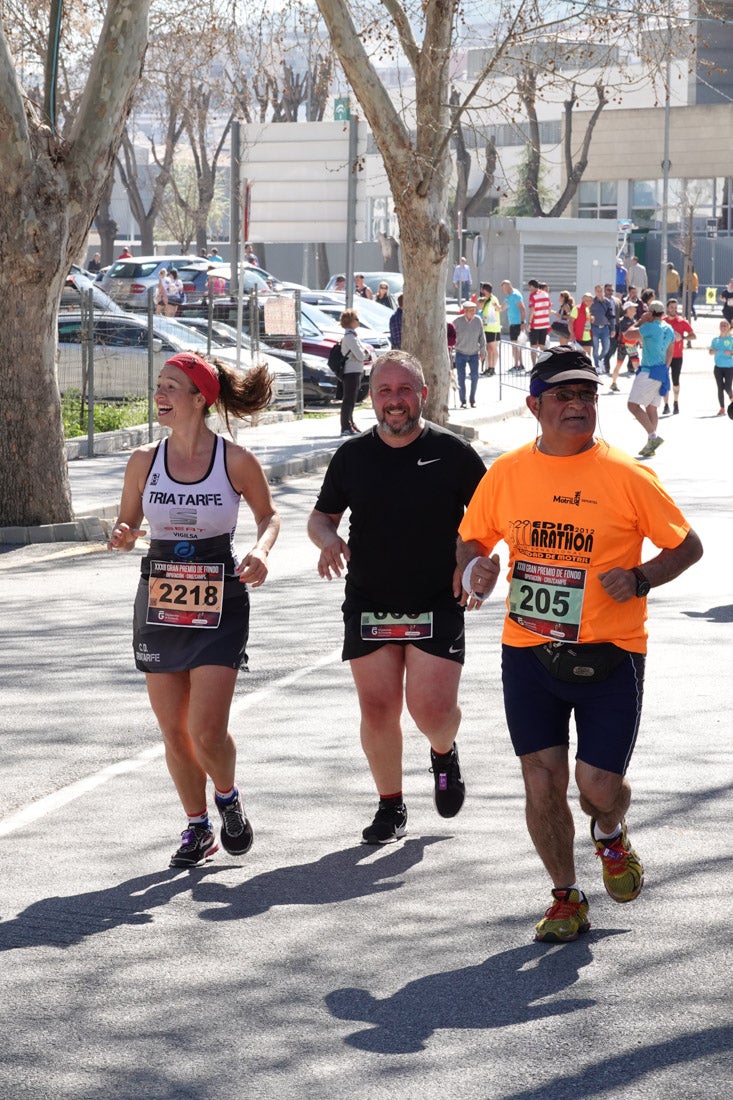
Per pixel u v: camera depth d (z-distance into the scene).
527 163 80.19
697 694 10.30
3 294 17.66
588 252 66.00
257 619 13.15
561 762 6.03
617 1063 4.93
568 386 5.80
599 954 5.88
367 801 8.02
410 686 7.12
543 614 5.91
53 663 11.53
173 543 6.79
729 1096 4.70
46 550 17.52
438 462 6.96
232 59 34.50
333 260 78.62
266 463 24.23
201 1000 5.48
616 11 31.45
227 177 117.00
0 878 6.84
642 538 5.94
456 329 36.66
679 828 7.48
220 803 7.01
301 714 9.89
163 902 6.53
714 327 73.00
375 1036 5.16
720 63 87.44
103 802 8.00
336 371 29.17
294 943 6.04
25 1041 5.14
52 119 17.75
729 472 24.03
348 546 7.11
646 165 88.25
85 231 17.86
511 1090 4.75
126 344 28.88
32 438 18.05
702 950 5.91
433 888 6.67
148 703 10.22
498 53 28.17
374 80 28.38
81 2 35.19
